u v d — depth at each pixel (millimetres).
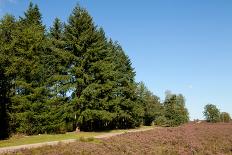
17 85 45781
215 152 24062
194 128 45219
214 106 92750
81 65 50188
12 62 45281
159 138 29531
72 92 49781
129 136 30438
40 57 50531
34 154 18031
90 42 52031
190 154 22484
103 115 49438
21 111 46000
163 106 95312
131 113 65438
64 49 51625
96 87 49750
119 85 65062
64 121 48156
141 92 76438
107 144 23500
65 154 18250
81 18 51906
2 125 44219
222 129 45062
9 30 50125
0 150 20391
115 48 67625
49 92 49281
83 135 42281
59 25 59844
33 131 46312
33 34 49406
